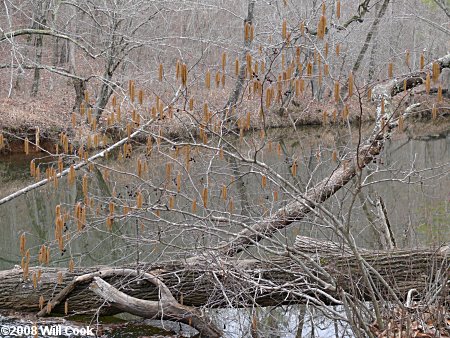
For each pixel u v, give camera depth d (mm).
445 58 6988
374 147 6227
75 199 12680
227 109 5590
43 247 4734
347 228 4750
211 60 13977
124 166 12523
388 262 6047
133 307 6176
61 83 22125
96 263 8242
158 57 16344
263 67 4527
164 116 5598
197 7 16922
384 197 11164
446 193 11633
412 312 5199
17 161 16828
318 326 6188
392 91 6957
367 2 10617
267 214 7297
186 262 6203
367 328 4855
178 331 6336
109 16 16078
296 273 5785
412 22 20938
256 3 14594
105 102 15820
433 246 6266
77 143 10070
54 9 17359
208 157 8047
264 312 6699
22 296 6496
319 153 7262
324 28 4277
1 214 12141
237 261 6301
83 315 6586
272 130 13359
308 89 13328
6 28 18125
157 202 5633
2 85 19484
